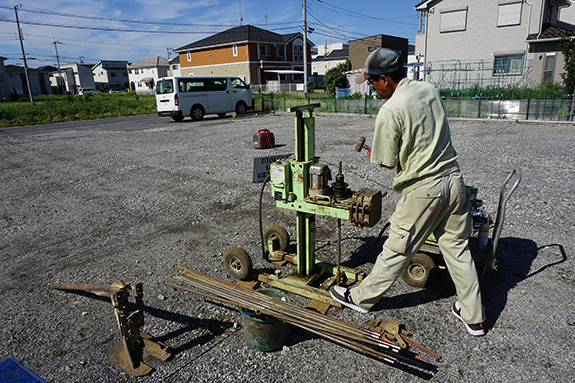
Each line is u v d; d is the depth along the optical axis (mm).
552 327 2543
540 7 19484
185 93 16672
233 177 6941
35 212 5469
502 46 21062
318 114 17609
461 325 2623
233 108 18453
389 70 2297
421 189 2248
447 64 22906
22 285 3428
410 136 2203
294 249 3939
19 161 9266
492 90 17094
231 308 2957
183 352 2473
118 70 83312
